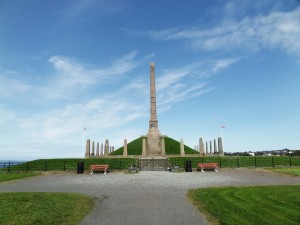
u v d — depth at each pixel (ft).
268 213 38.09
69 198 49.65
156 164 136.67
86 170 114.73
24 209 41.39
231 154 220.84
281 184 65.51
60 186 67.41
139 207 42.86
